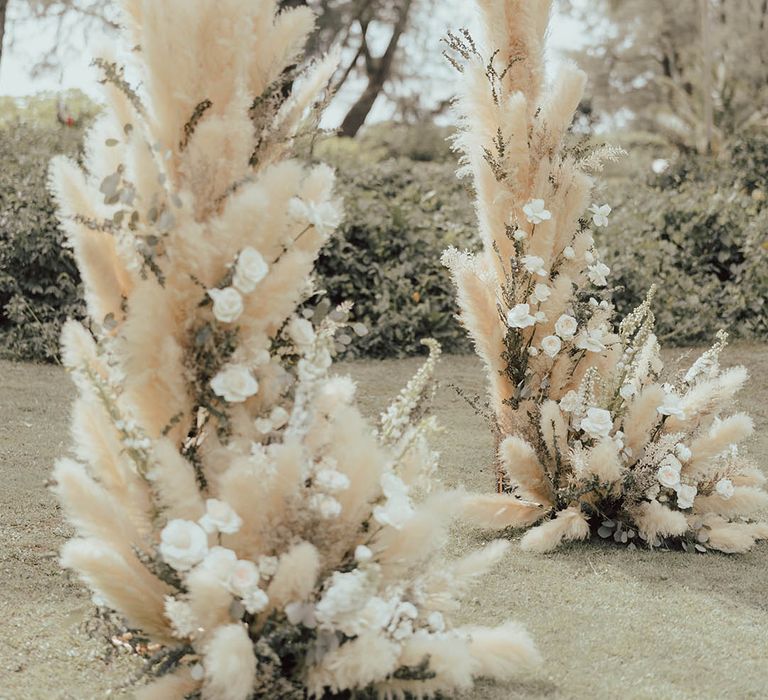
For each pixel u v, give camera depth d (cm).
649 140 2433
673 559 429
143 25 271
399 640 268
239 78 272
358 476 264
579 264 465
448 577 296
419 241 948
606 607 372
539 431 454
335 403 283
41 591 363
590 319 471
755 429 683
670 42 3056
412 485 297
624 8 3089
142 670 270
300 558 248
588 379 448
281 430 275
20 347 804
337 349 302
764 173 1331
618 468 429
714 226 1022
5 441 579
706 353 471
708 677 317
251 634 259
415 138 2375
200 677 258
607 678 312
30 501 470
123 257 270
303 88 296
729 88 2419
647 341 477
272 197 261
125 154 280
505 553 426
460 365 855
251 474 255
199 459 276
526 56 455
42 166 980
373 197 1036
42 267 839
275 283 263
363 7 2369
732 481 466
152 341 259
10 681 295
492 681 305
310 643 254
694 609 373
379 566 261
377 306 888
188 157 270
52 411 655
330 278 891
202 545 248
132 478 268
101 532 258
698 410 448
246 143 273
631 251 985
